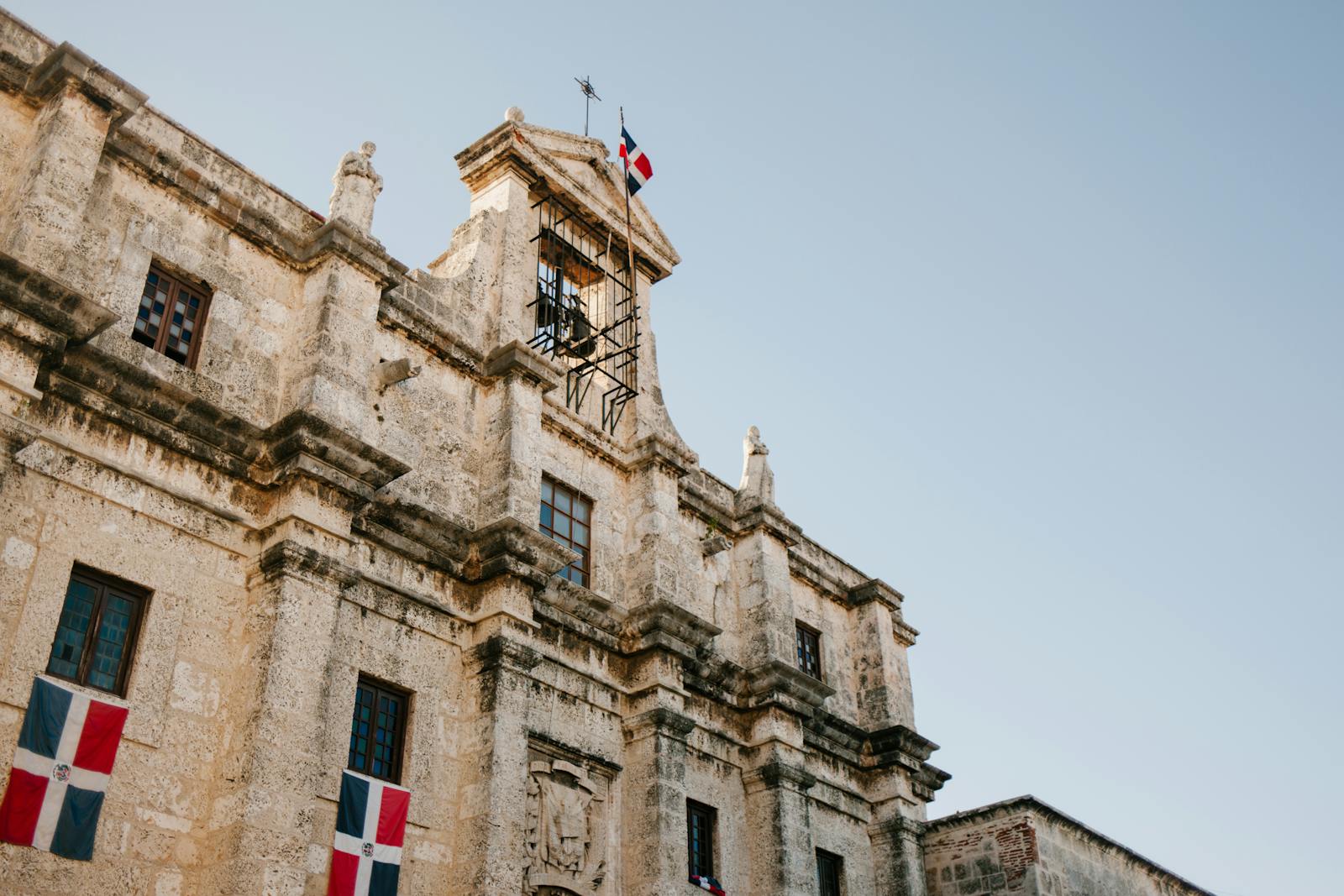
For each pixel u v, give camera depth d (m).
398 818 19.23
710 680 27.03
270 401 20.17
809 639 32.19
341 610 19.83
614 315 29.36
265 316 20.67
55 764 15.52
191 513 18.31
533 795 22.06
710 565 29.42
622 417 28.56
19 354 16.14
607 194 30.16
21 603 15.90
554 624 23.69
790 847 26.06
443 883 19.77
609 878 22.84
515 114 28.02
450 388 23.70
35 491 16.56
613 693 24.48
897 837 29.89
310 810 17.11
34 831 15.12
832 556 34.19
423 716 20.58
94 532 17.03
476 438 23.77
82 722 15.96
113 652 16.92
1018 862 28.94
